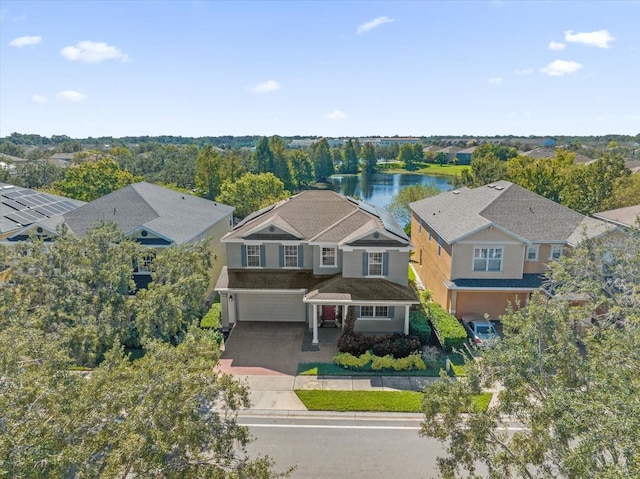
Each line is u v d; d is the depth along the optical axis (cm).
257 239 2788
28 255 2347
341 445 1711
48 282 2162
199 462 1046
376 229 2603
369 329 2664
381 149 19662
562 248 2784
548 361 1125
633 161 8356
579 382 1129
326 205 3148
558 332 1191
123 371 1181
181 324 2288
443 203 3688
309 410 1933
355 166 15988
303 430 1802
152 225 2923
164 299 2109
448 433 1153
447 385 1202
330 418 1883
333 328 2759
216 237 3656
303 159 12225
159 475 1009
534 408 1080
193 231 3097
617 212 3052
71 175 5931
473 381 1147
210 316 2645
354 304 2492
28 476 795
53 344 1204
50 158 12544
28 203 3791
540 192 4819
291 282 2720
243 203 5609
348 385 2131
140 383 1071
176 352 1218
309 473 1559
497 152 11400
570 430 918
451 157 18000
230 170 7875
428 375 2217
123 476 1002
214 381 1147
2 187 4019
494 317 2770
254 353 2450
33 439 861
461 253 2706
